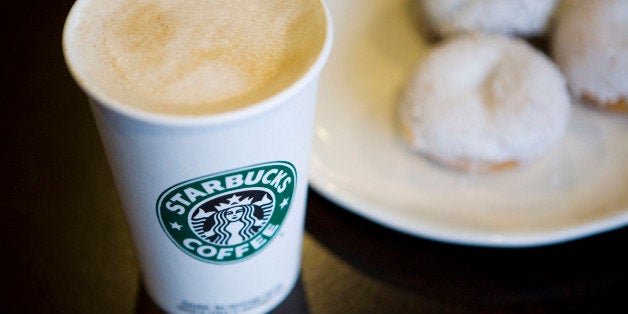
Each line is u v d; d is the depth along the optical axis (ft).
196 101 1.09
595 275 1.51
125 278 1.48
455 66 1.86
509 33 2.03
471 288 1.50
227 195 1.18
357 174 1.72
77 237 1.53
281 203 1.24
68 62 1.10
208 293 1.32
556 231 1.52
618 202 1.64
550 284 1.50
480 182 1.73
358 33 2.08
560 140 1.82
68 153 1.66
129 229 1.30
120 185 1.22
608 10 1.90
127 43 1.16
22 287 1.46
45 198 1.59
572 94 1.92
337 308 1.46
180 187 1.16
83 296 1.45
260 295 1.37
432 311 1.47
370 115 1.86
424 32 2.13
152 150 1.11
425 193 1.70
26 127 1.71
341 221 1.60
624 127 1.86
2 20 1.98
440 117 1.77
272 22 1.20
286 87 1.10
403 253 1.55
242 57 1.15
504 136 1.73
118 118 1.08
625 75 1.82
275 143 1.15
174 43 1.16
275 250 1.31
